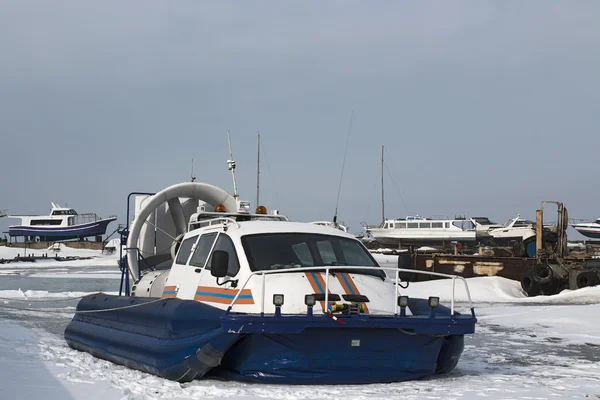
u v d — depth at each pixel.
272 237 8.17
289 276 7.66
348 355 7.42
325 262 8.12
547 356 10.61
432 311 7.55
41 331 13.49
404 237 87.25
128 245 11.80
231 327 6.86
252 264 7.73
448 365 8.25
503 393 6.97
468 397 6.71
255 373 7.36
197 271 8.55
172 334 7.52
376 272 8.42
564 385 7.63
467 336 13.29
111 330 9.20
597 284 27.27
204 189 12.14
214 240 8.52
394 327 7.25
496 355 10.73
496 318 16.72
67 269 58.19
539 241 30.98
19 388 6.51
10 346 10.39
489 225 86.31
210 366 7.23
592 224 96.19
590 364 9.73
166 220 12.27
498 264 31.11
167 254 12.07
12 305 20.78
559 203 31.34
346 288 7.73
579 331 13.95
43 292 25.81
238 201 11.66
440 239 85.94
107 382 7.11
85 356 9.66
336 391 6.87
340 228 9.53
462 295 26.72
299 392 6.75
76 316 10.92
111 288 30.84
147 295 10.38
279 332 6.93
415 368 7.76
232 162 12.06
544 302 23.97
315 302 7.26
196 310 7.45
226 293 7.72
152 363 7.74
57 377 7.35
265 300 7.44
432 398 6.58
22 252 90.19
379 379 7.58
